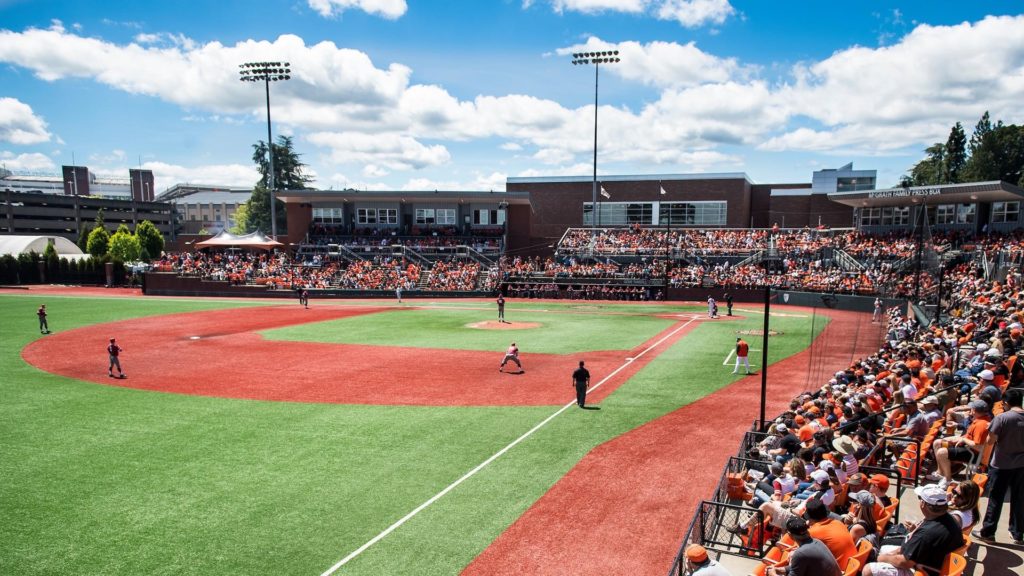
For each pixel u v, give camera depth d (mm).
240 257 69438
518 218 72938
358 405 20219
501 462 15102
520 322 40906
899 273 39125
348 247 68000
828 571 6258
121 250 92312
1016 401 11820
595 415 19016
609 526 11828
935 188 49406
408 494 13258
